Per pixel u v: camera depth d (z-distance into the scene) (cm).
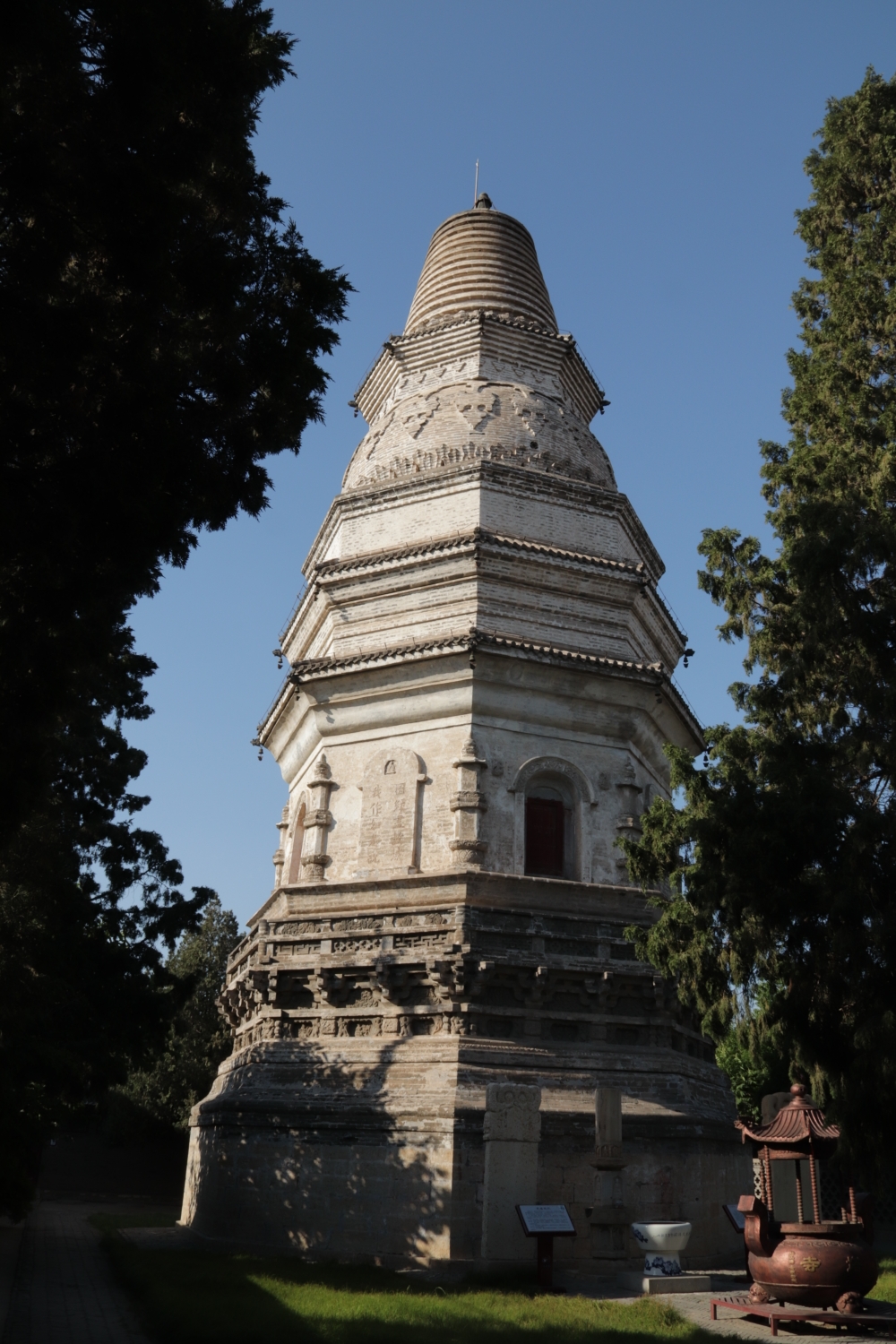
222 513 1900
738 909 2328
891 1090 2059
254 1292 2145
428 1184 2803
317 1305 1973
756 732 2578
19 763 1725
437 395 4369
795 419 2883
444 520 3975
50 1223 4206
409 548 3869
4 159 1520
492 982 3166
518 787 3509
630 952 3331
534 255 5084
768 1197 2288
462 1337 1697
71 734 3584
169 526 1758
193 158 1778
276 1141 3089
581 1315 1984
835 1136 2136
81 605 1738
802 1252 2009
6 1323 1950
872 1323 1905
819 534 2442
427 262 5106
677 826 2608
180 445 1733
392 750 3612
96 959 3662
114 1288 2466
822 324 2905
